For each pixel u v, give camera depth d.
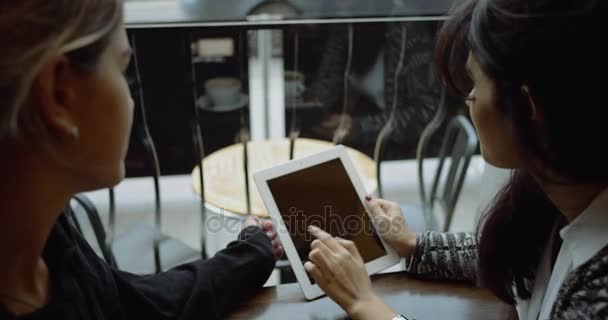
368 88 2.91
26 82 0.58
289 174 1.12
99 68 0.64
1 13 0.56
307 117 2.96
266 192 1.10
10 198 0.66
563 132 0.71
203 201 1.92
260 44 3.29
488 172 1.29
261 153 2.26
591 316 0.76
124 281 0.92
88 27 0.61
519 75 0.72
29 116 0.61
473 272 1.06
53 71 0.60
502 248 1.00
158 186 2.01
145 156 2.97
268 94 3.33
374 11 3.20
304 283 1.04
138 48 2.74
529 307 1.02
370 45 2.76
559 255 0.88
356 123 2.99
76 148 0.66
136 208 2.89
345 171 1.13
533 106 0.73
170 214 2.84
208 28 1.81
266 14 3.22
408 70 2.83
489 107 0.78
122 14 0.66
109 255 1.80
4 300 0.73
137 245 1.99
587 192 0.80
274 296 1.05
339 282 0.97
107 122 0.67
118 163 0.71
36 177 0.66
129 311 0.92
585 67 0.67
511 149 0.80
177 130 2.96
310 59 2.83
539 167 0.78
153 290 0.95
